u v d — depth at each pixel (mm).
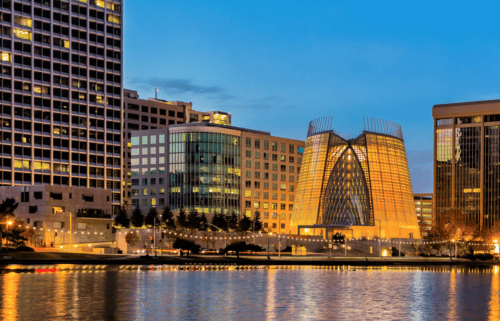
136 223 177625
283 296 67312
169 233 171750
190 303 59125
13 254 126688
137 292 68188
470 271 129000
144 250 158250
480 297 69250
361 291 75000
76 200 179750
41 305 55500
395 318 51406
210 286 77375
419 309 57531
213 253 165250
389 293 73000
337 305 59844
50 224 171625
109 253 154750
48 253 132625
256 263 144250
